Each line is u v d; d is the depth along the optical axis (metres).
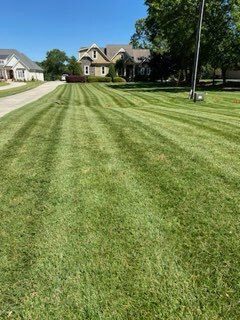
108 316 2.36
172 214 3.78
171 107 15.14
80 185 4.62
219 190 4.45
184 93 24.55
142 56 64.44
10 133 8.04
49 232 3.40
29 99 19.78
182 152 6.29
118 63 60.12
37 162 5.66
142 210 3.88
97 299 2.51
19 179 4.86
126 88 32.53
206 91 26.91
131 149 6.49
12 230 3.44
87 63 60.62
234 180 4.82
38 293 2.56
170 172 5.15
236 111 13.31
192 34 29.80
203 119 10.52
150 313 2.38
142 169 5.29
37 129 8.55
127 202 4.09
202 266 2.87
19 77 69.19
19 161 5.71
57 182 4.73
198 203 4.06
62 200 4.14
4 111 12.77
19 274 2.76
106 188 4.52
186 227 3.50
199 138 7.55
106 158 5.88
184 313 2.38
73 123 9.48
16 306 2.44
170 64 48.62
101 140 7.25
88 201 4.11
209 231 3.42
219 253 3.05
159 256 3.01
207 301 2.48
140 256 3.01
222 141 7.29
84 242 3.22
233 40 28.77
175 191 4.42
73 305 2.45
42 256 3.00
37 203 4.05
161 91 27.27
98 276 2.75
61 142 7.07
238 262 2.92
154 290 2.60
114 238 3.29
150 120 10.11
